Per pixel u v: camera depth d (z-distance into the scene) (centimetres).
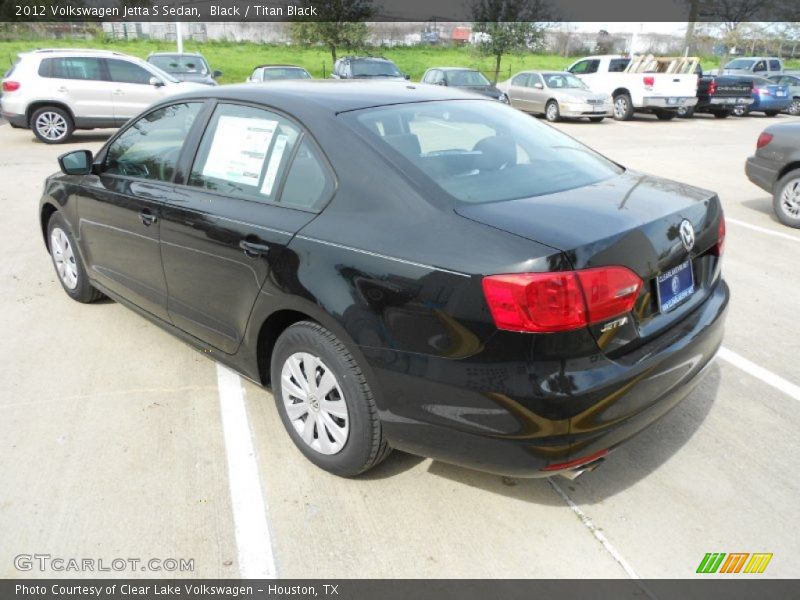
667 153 1265
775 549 253
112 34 3816
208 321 338
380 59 1836
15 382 373
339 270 258
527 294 216
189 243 330
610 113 1891
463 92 367
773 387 373
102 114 1334
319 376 284
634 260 237
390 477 294
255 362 315
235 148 323
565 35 4553
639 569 244
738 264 596
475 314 226
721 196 889
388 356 248
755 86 2172
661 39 3844
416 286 238
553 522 267
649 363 241
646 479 293
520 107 2055
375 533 261
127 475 294
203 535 260
